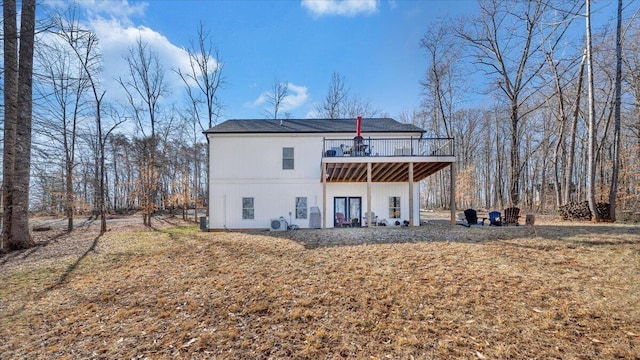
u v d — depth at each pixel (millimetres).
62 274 6863
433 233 9555
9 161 9430
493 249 7191
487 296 4641
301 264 6863
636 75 15406
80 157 16812
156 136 21156
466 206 32344
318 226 13547
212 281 6012
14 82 9258
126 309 4840
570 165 15859
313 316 4305
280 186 14023
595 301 4254
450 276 5559
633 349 3146
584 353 3135
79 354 3541
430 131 32938
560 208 13648
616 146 11648
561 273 5406
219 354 3430
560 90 16406
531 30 16828
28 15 9711
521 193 31094
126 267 7375
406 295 4852
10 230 9570
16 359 3473
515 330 3658
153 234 13148
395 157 11008
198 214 28875
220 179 14016
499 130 30812
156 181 19969
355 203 14391
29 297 5484
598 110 19344
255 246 9133
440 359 3168
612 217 11656
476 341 3473
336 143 14008
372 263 6609
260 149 14133
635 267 5445
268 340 3703
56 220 21641
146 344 3717
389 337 3666
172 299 5176
